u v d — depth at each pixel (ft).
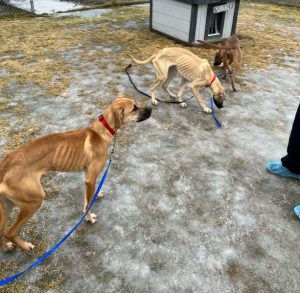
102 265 5.06
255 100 10.28
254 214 6.14
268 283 4.92
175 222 5.88
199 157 7.59
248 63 12.92
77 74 11.16
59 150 4.94
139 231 5.67
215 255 5.31
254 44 14.89
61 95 9.80
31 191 4.57
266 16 19.70
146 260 5.17
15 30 15.23
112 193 6.43
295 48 14.67
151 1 15.16
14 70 11.21
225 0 13.98
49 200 6.18
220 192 6.61
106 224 5.77
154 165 7.23
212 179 6.93
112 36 14.90
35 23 16.47
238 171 7.22
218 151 7.82
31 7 18.45
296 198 6.57
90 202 5.63
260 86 11.19
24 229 5.57
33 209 4.74
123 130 8.36
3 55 12.37
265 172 7.23
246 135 8.50
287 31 17.02
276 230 5.83
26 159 4.60
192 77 9.01
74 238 5.48
